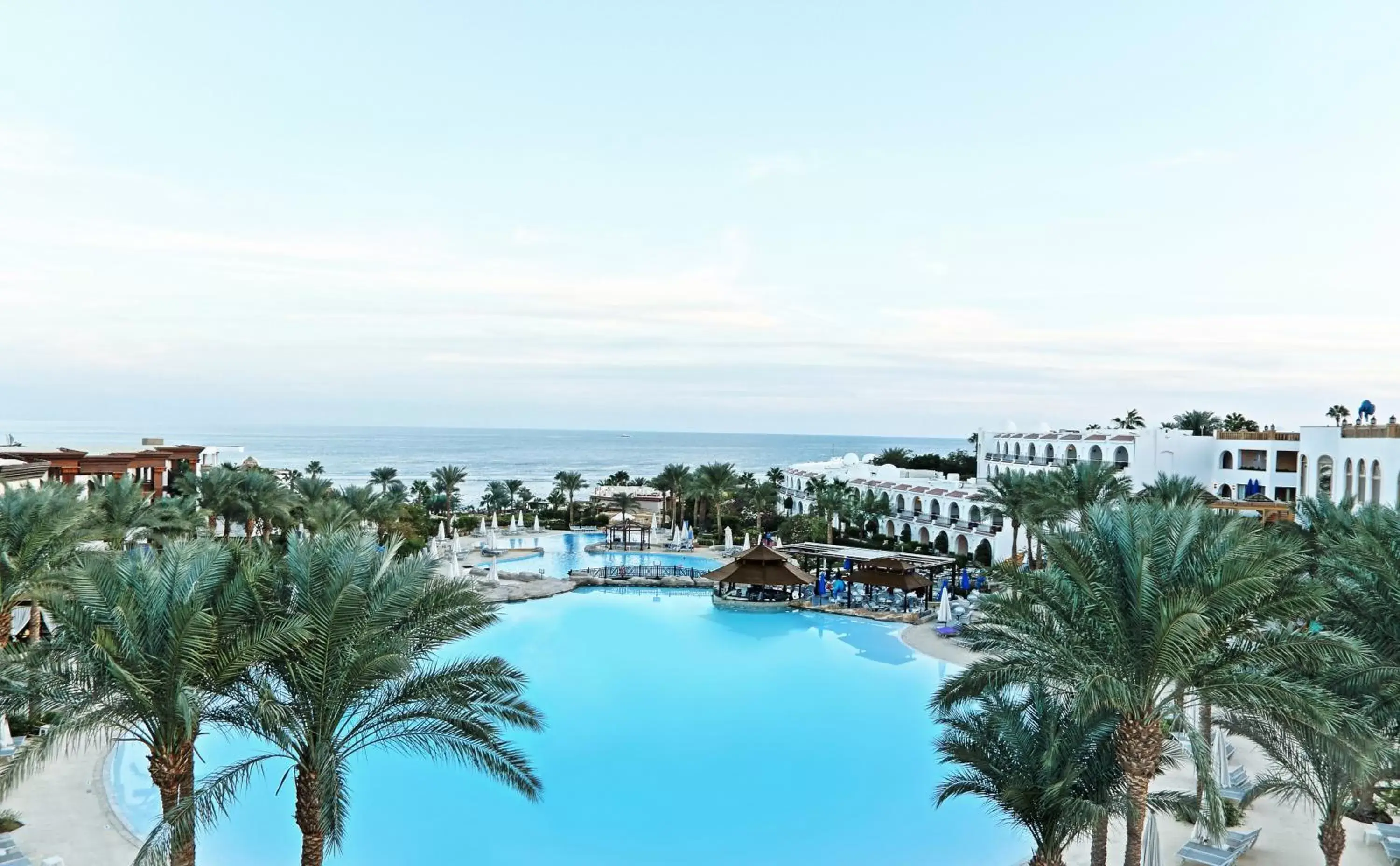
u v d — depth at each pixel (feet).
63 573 69.51
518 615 133.49
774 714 86.43
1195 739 45.21
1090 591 48.57
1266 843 58.90
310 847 48.62
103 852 55.11
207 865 56.39
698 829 62.03
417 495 289.74
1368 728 45.50
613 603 145.38
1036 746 48.37
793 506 296.30
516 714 52.06
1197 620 42.91
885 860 58.03
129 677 41.27
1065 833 47.03
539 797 63.87
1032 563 156.66
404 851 58.34
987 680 52.60
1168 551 49.21
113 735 71.10
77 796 63.00
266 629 45.03
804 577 140.26
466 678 51.16
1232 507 169.89
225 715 47.52
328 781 43.88
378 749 75.05
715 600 142.10
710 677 99.30
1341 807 51.08
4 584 72.38
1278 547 50.14
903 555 147.74
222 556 48.19
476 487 550.77
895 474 279.69
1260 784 57.06
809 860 57.93
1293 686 45.47
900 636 121.29
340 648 47.16
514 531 244.42
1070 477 144.66
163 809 46.14
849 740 79.46
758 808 65.41
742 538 231.50
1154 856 50.70
